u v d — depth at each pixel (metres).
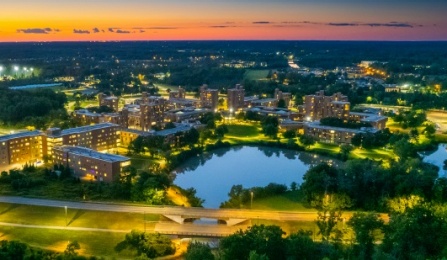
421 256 156.50
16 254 173.88
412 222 173.88
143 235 194.25
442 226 173.88
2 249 174.88
